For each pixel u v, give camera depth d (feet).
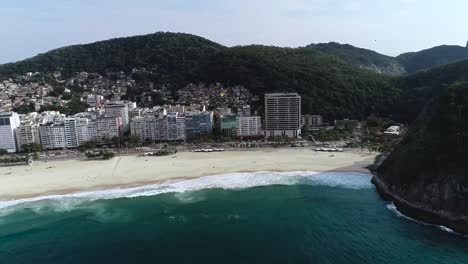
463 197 361.71
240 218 406.62
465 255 311.06
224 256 325.21
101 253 337.31
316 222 389.80
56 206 457.27
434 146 424.46
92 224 401.29
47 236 375.86
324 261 311.47
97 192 502.38
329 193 476.95
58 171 615.57
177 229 382.83
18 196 496.23
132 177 564.71
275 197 467.93
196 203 454.40
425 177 406.62
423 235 349.82
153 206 447.83
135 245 350.84
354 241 344.49
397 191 437.58
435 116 461.37
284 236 360.48
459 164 384.27
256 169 589.73
